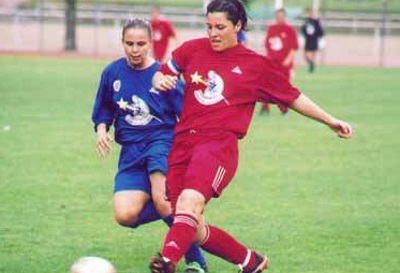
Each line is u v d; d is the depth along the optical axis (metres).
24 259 15.23
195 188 12.32
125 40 14.09
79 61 66.56
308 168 24.56
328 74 61.34
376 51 81.62
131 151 14.24
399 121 36.12
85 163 24.62
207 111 12.77
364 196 20.84
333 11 103.00
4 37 86.19
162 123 14.26
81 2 104.00
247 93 12.81
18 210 18.81
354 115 38.03
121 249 16.02
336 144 29.22
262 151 27.50
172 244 12.09
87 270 10.82
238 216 18.61
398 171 24.28
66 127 31.83
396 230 17.61
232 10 12.70
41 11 75.56
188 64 13.00
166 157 14.05
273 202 20.02
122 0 108.19
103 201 19.83
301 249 16.14
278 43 41.22
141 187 14.12
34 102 39.84
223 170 12.49
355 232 17.39
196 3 109.75
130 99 14.22
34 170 23.39
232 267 14.97
